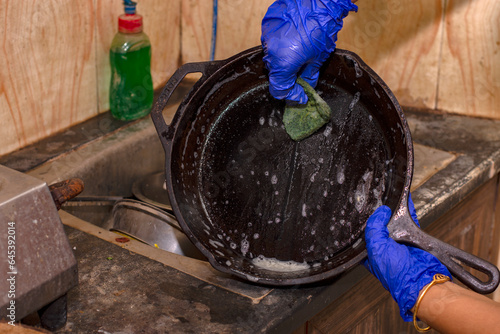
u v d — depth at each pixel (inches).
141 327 37.4
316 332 45.8
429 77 68.8
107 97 67.9
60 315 36.3
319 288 42.1
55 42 59.5
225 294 40.9
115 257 44.6
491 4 62.5
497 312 33.4
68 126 64.3
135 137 64.0
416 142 63.8
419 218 50.4
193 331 37.3
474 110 68.5
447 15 64.9
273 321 38.6
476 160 60.0
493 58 64.7
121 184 63.4
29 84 58.4
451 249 36.4
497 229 69.1
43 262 32.9
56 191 34.8
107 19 64.6
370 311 51.7
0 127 57.1
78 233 47.5
